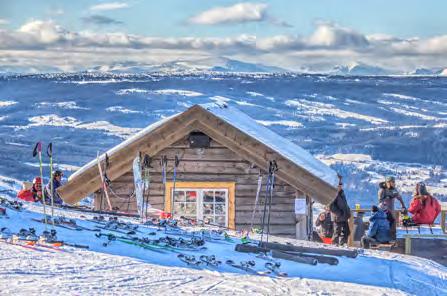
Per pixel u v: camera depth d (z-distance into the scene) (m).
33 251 12.21
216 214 22.81
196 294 10.52
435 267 15.76
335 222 21.80
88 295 9.79
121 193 22.73
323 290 11.69
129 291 10.27
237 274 12.30
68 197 22.44
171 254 13.27
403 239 23.05
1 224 13.91
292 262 13.69
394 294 12.02
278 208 22.55
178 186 22.78
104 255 12.56
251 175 22.78
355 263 14.29
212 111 22.72
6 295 9.44
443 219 25.55
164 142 22.55
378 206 22.48
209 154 22.88
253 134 22.69
